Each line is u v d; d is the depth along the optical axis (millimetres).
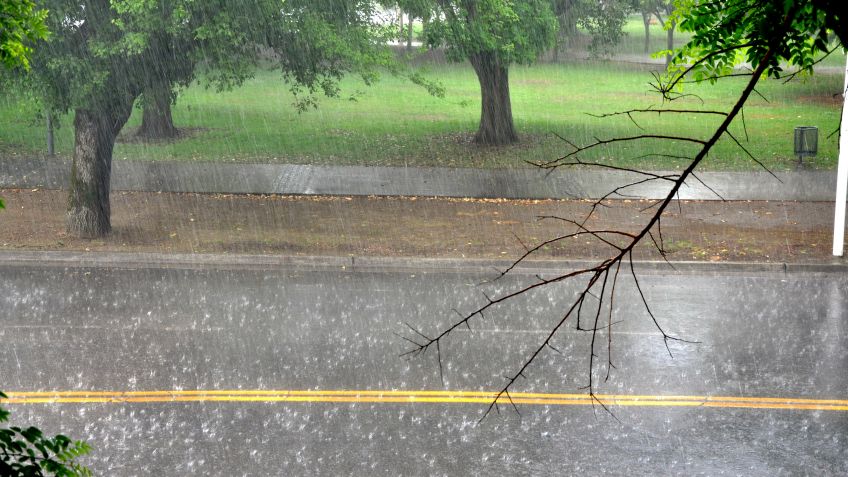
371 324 10906
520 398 8305
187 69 15445
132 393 8336
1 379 8703
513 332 10609
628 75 51156
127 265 14383
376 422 7664
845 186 14742
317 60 16438
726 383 8742
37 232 16156
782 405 8133
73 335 10273
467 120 33656
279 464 6785
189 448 7074
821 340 10289
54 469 3059
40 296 12188
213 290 12680
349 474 6617
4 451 2990
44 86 14625
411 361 9406
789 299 12352
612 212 18641
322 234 16375
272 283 13211
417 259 14555
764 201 19734
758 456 7000
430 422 7684
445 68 53812
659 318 11273
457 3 22656
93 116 15586
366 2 17875
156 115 28625
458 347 9938
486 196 20297
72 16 14453
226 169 23234
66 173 22219
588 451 7082
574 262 14633
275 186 21062
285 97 39844
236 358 9445
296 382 8695
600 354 9711
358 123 32531
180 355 9539
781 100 39000
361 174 22844
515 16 23172
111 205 18766
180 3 13875
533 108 37188
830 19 3328
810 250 15375
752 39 4258
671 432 7477
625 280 13594
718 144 27719
